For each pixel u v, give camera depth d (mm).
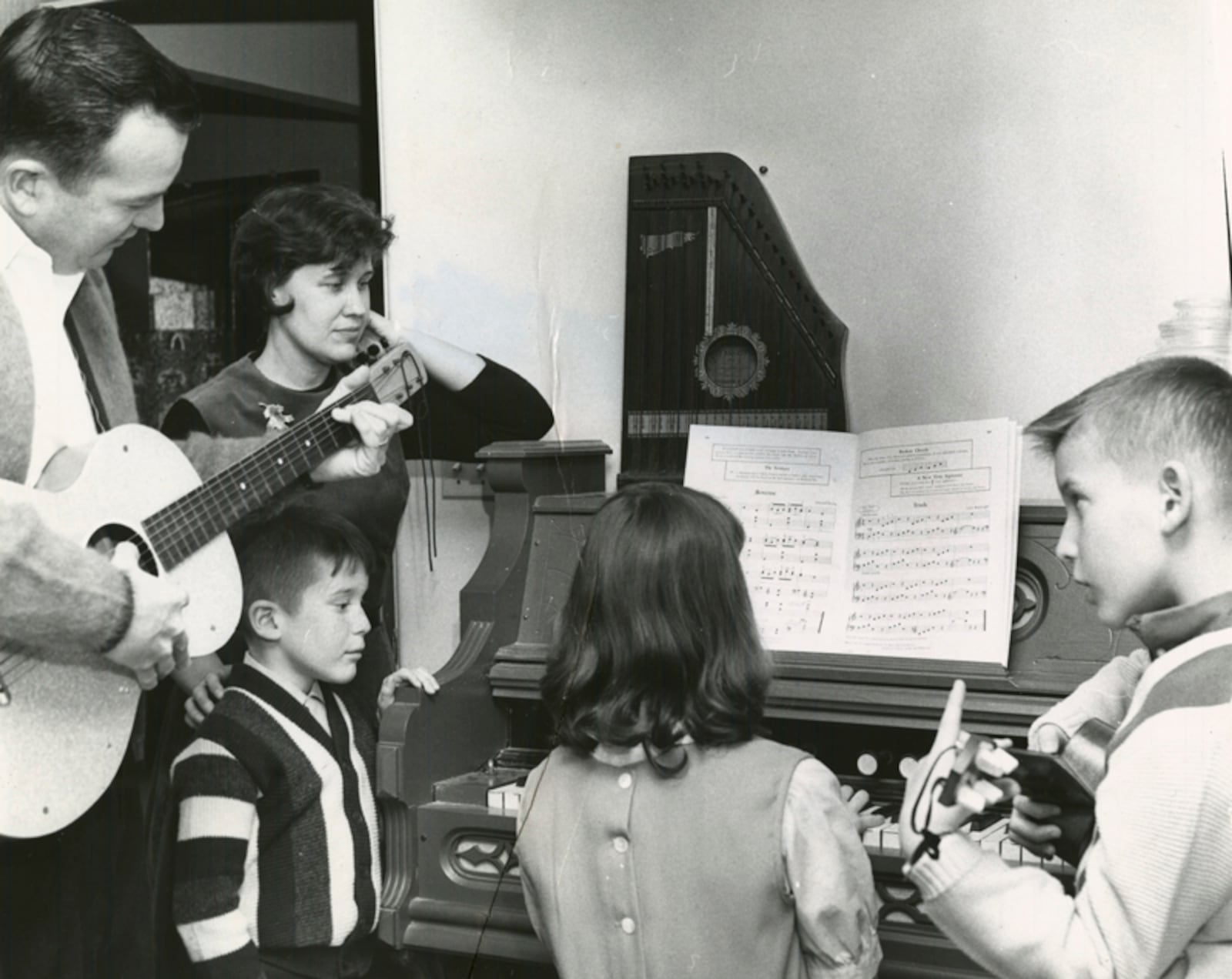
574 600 1317
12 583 1522
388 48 2254
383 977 1869
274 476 1830
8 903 1640
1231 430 1125
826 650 1695
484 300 2256
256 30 2221
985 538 1671
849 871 1224
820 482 1810
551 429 2199
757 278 1968
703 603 1269
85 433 1720
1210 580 1121
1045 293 1971
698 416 2004
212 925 1755
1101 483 1160
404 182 2277
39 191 1660
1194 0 1875
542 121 2205
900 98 2023
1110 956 1003
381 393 1937
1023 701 1587
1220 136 1876
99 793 1667
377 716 1998
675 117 2139
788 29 2074
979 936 1054
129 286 2129
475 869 1748
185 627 1738
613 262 2188
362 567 1898
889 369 2049
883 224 2041
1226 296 1885
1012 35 1962
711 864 1227
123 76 1673
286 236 1961
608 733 1261
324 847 1823
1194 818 981
